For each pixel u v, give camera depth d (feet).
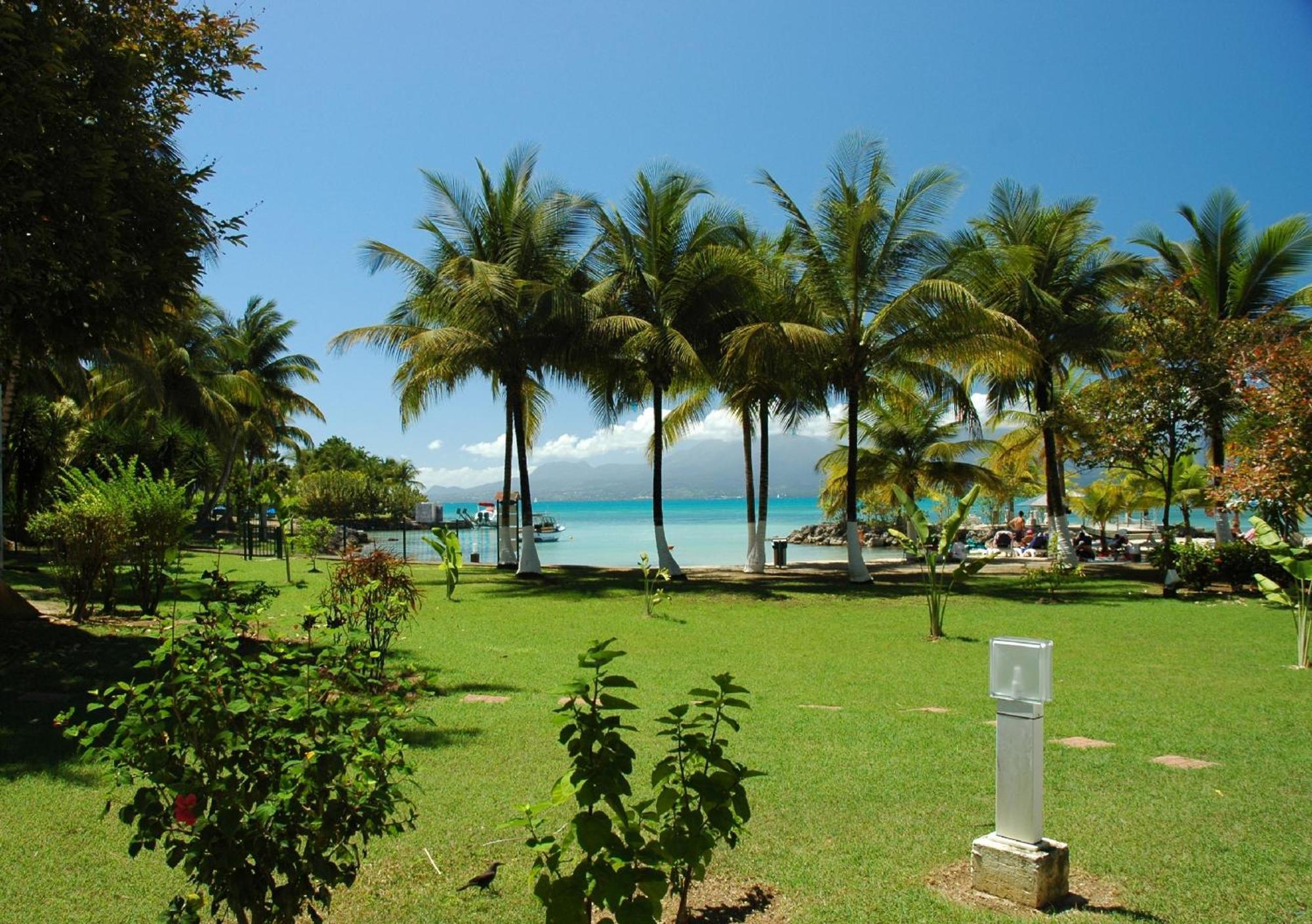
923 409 97.19
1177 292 64.69
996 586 66.44
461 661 31.96
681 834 9.04
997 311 74.90
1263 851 14.02
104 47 28.14
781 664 33.04
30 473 76.95
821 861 13.67
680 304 68.80
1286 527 54.54
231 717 8.89
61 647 30.91
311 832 8.93
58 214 26.30
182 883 12.67
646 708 24.58
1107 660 34.27
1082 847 14.28
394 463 263.90
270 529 139.95
